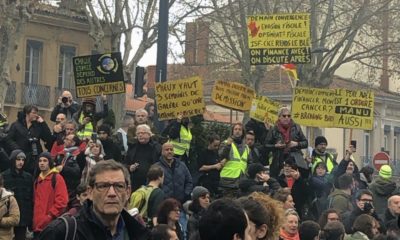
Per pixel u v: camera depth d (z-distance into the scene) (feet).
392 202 42.65
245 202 19.86
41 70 143.43
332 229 37.19
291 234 33.65
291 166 49.29
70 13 143.64
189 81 54.90
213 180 50.34
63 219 19.69
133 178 47.26
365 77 176.24
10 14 92.99
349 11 125.39
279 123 52.47
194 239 22.13
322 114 59.72
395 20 126.72
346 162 55.01
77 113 55.26
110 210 19.56
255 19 62.34
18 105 140.46
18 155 45.19
